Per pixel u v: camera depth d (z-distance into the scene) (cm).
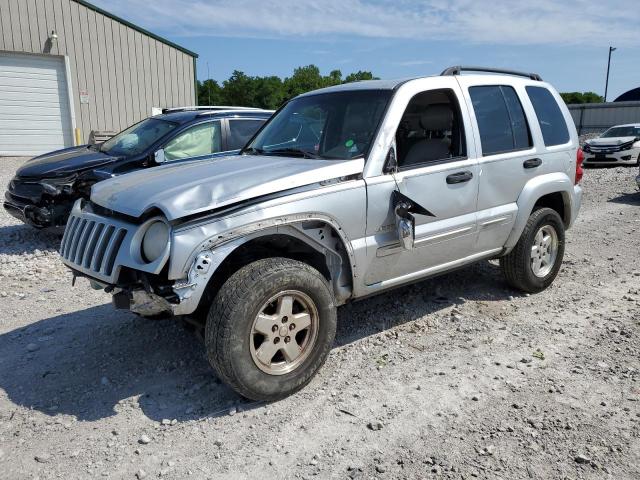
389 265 425
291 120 494
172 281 339
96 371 414
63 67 1919
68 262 398
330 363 420
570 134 582
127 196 371
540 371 404
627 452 310
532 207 527
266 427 340
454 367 411
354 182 394
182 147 777
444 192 448
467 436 327
